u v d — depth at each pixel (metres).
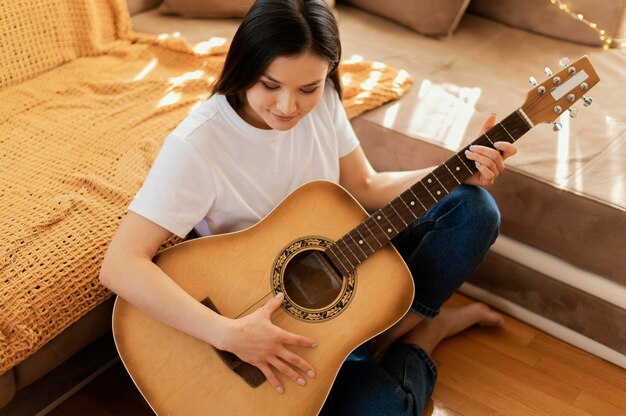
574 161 1.64
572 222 1.58
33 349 1.24
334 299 1.29
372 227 1.31
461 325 1.69
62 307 1.28
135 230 1.22
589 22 2.11
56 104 1.75
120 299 1.25
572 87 1.26
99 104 1.77
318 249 1.31
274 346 1.17
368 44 2.12
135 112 1.74
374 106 1.83
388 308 1.26
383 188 1.47
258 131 1.29
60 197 1.43
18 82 1.82
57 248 1.33
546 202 1.59
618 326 1.61
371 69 1.95
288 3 1.10
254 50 1.11
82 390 1.57
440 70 2.01
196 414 1.17
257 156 1.32
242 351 1.16
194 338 1.22
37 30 1.84
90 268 1.32
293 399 1.17
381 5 2.26
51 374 1.49
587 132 1.73
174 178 1.22
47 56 1.88
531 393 1.60
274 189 1.37
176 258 1.29
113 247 1.22
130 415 1.53
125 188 1.49
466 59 2.07
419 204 1.30
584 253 1.60
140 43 2.04
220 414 1.16
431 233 1.39
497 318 1.74
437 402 1.57
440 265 1.40
